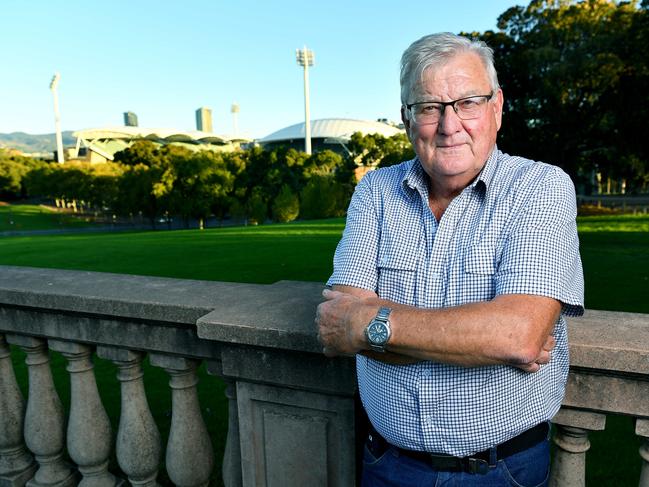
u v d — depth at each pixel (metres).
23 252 20.91
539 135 27.98
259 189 60.78
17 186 105.12
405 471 1.52
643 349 1.44
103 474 2.49
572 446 1.67
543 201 1.34
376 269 1.57
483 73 1.43
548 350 1.31
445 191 1.51
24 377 6.06
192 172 59.34
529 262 1.28
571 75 24.02
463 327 1.23
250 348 1.87
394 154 65.19
